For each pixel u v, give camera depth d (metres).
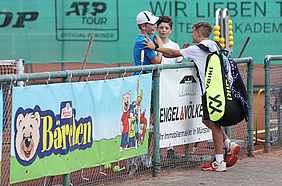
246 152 15.98
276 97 16.91
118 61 28.02
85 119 11.74
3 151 10.47
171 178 13.42
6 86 10.37
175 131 13.97
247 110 14.43
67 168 11.48
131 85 12.73
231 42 16.02
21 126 10.56
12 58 28.56
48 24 28.52
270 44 26.11
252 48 26.17
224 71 13.69
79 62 28.41
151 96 13.38
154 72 13.34
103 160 12.26
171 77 13.71
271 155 16.02
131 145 12.91
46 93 10.92
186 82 14.10
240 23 26.30
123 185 12.81
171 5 27.03
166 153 14.05
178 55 14.01
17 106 10.47
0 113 10.33
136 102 12.91
